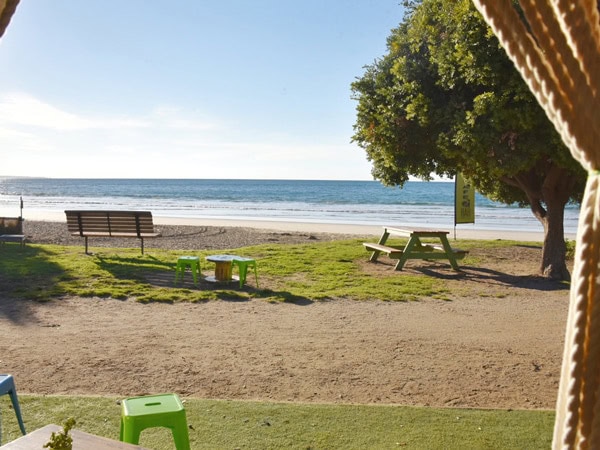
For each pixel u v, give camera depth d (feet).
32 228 79.71
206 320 27.25
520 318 28.53
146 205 183.52
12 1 4.10
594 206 3.73
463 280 39.93
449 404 16.67
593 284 3.69
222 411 15.64
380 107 39.42
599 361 3.61
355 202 216.33
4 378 12.81
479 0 3.78
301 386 18.19
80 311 28.66
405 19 42.57
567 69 3.65
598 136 3.67
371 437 13.96
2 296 31.60
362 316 28.55
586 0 3.56
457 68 34.53
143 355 21.39
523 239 73.26
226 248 59.47
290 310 29.71
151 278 37.99
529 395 17.52
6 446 8.27
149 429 14.55
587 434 3.62
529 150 33.50
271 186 469.57
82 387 17.80
